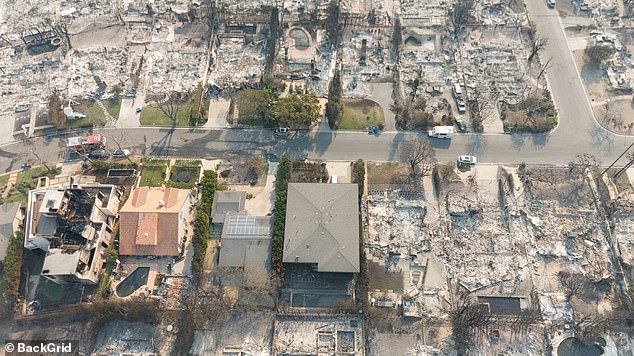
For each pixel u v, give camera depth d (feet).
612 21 450.30
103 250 325.42
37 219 317.22
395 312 309.01
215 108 401.08
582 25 449.48
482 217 346.13
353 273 315.37
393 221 344.69
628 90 404.98
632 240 332.19
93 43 444.14
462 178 363.35
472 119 392.27
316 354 294.66
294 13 461.78
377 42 440.86
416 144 369.30
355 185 335.88
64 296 314.76
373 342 300.61
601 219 341.62
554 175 363.15
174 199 334.44
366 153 375.86
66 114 390.21
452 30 449.06
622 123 388.57
